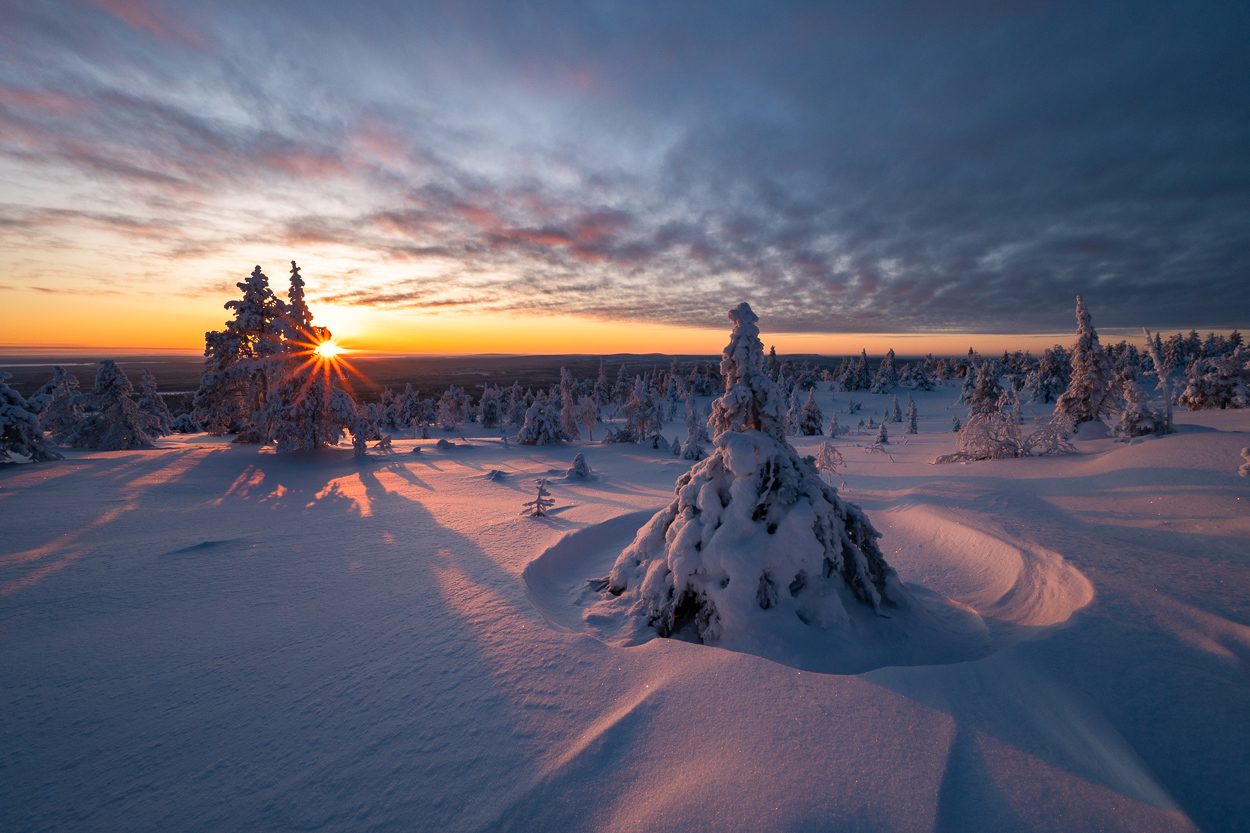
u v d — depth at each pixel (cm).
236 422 2961
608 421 8700
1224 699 356
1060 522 902
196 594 660
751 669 429
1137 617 480
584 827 270
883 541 1022
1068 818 268
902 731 344
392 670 455
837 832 260
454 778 312
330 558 834
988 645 538
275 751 342
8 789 304
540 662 462
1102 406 2636
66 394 3353
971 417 2167
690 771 311
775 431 673
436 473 2106
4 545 901
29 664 469
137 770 322
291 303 2353
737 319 696
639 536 716
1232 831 256
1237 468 1091
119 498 1352
